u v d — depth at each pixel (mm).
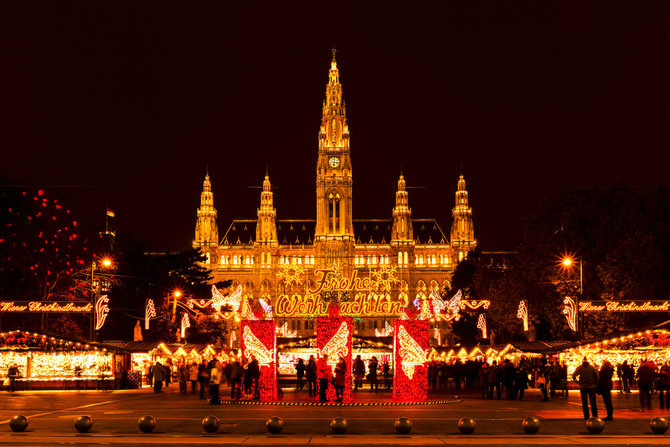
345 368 44438
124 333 103750
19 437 27562
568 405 44125
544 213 75375
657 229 68750
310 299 85062
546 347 65188
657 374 49375
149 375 71312
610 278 67312
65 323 92812
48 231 84062
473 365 73000
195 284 119562
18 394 55469
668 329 58000
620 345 63000
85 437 27672
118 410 39688
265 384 47344
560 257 72188
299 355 95625
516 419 34656
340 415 36875
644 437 27750
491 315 89562
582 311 60938
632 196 71375
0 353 61156
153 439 27141
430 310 89750
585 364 33031
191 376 59562
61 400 48062
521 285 78125
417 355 48000
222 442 26438
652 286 66688
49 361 62000
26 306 62438
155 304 105562
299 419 34656
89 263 86938
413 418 35250
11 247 81500
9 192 82688
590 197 72750
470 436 28219
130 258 111688
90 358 62875
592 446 25531
